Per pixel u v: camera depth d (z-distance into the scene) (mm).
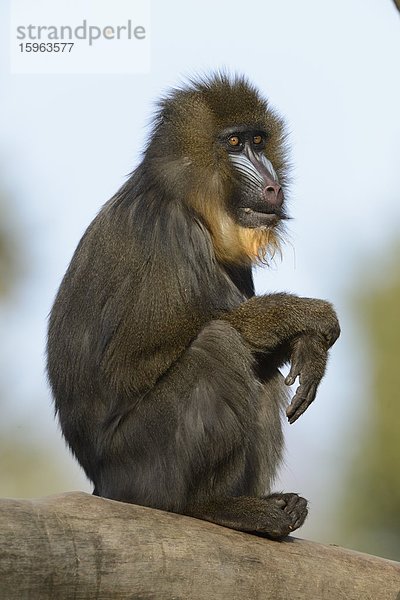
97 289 12125
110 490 12023
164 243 12047
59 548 9422
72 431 12461
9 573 9133
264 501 11195
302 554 10891
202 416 11539
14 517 9305
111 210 12469
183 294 11945
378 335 27609
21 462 26328
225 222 12828
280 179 13594
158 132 12898
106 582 9672
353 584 10891
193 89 13242
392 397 26875
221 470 11531
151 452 11648
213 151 12844
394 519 26188
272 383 12852
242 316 12320
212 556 10359
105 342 11922
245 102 13188
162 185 12414
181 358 11805
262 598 10500
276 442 12727
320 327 12211
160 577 9984
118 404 11883
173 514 10516
